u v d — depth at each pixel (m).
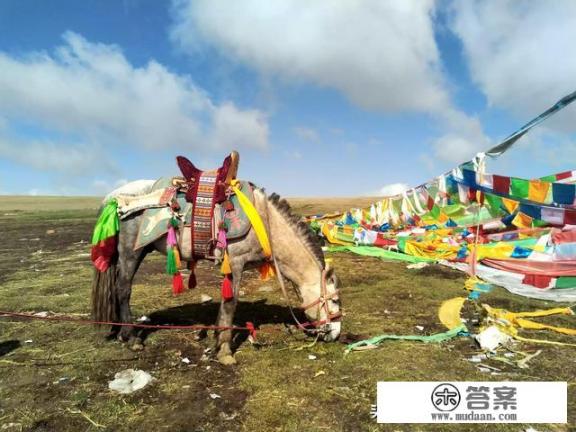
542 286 7.52
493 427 3.45
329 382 4.11
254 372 4.34
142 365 4.55
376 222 13.27
